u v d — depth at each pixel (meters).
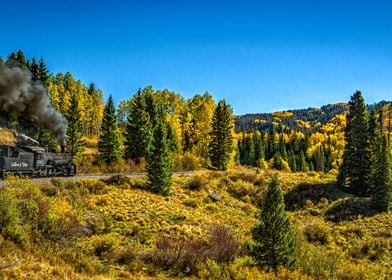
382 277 25.30
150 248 24.81
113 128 60.12
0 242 16.75
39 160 35.31
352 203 47.94
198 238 27.97
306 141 165.50
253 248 22.38
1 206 19.44
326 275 21.05
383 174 46.09
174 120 87.56
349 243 36.56
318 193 52.31
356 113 55.00
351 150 54.84
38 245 18.84
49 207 23.97
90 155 66.75
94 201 33.00
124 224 29.14
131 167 56.84
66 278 15.07
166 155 41.97
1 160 31.14
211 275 19.73
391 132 134.50
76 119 63.06
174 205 38.03
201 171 65.12
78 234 24.00
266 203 22.39
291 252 21.91
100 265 18.80
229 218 38.41
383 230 39.56
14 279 13.74
